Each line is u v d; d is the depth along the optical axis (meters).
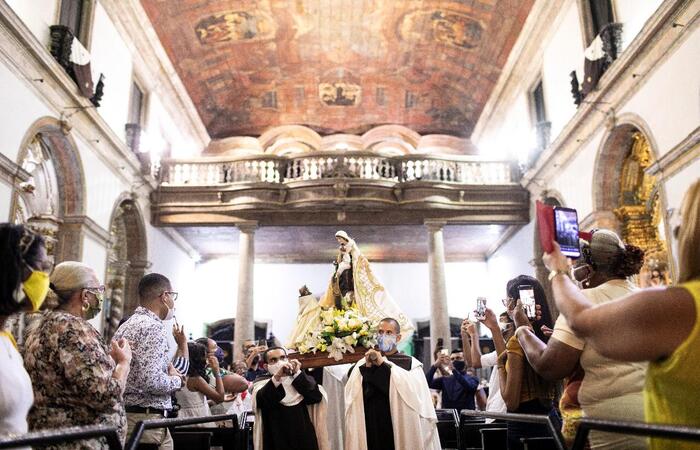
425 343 16.84
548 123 14.45
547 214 2.33
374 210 15.65
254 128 21.33
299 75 20.06
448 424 5.40
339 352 4.71
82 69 10.91
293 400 4.22
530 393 3.64
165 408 4.14
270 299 20.52
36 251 2.68
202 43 17.08
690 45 8.62
